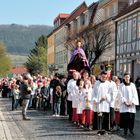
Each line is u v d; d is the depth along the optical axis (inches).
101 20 2000.5
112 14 1946.4
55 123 777.6
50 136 595.8
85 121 684.1
